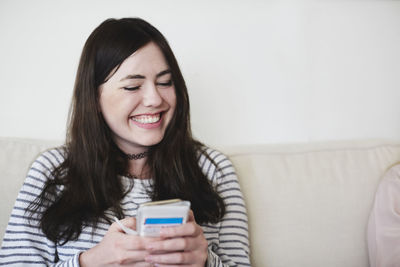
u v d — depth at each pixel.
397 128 1.32
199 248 0.72
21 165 0.98
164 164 0.91
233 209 0.95
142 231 0.63
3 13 1.11
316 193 1.04
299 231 1.00
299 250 0.99
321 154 1.11
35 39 1.13
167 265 0.69
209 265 0.79
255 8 1.21
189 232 0.64
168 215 0.61
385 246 0.96
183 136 0.94
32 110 1.16
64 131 1.17
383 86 1.30
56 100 1.16
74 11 1.14
